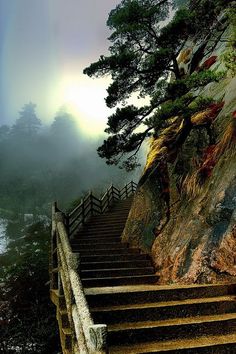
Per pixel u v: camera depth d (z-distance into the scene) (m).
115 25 7.50
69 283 4.24
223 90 9.98
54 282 7.27
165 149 10.10
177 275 6.27
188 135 9.44
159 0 7.77
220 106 9.22
